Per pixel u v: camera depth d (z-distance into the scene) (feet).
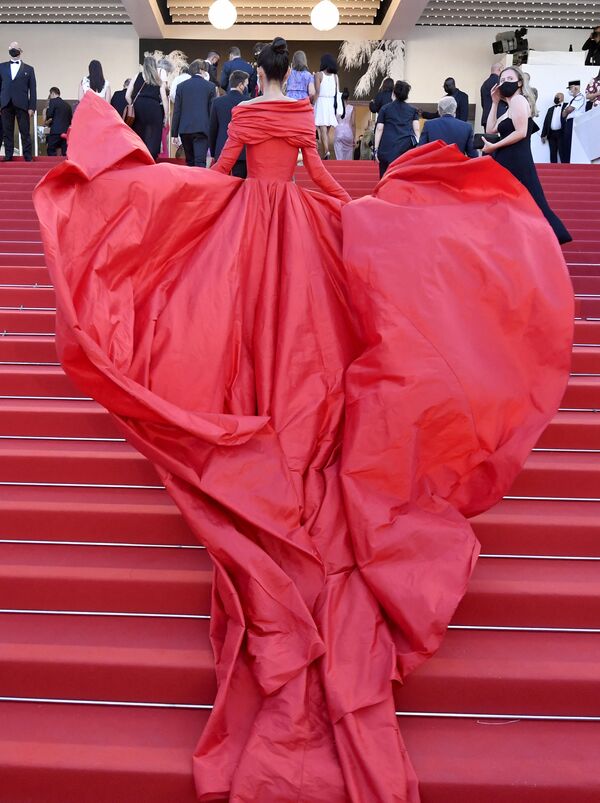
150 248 10.51
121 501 11.16
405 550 9.17
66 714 8.96
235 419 9.71
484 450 9.76
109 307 10.00
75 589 10.03
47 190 9.62
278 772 7.74
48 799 8.23
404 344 9.72
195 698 9.11
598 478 11.89
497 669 9.16
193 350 10.16
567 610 9.97
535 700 9.08
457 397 9.57
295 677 8.36
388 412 9.53
